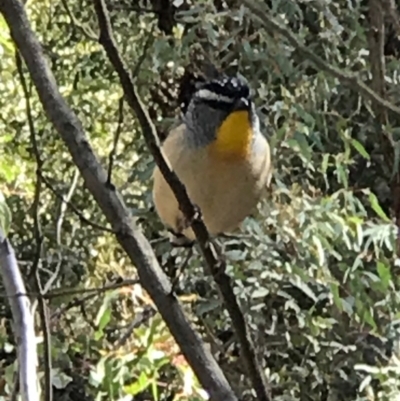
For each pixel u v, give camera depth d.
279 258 4.07
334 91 4.32
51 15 4.52
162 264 4.43
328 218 3.94
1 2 2.00
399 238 4.14
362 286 4.03
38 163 2.11
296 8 4.27
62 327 4.33
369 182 4.66
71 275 4.44
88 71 4.53
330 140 4.51
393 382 4.02
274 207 4.04
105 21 1.76
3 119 4.50
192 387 3.59
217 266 2.11
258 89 4.23
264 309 4.35
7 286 2.24
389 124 4.34
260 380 2.15
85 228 4.45
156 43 4.14
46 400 2.26
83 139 2.05
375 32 4.11
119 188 4.45
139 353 3.54
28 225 4.48
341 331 4.40
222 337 4.56
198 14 4.35
